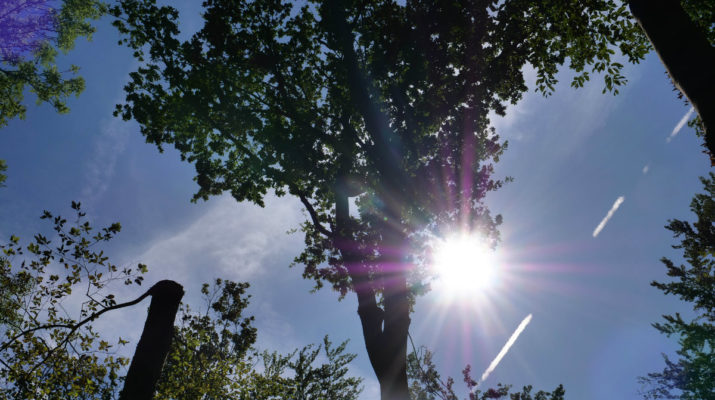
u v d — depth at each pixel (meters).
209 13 12.59
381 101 12.12
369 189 12.02
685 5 10.93
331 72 13.06
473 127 12.34
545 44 13.38
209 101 12.26
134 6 12.39
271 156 12.79
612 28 12.74
